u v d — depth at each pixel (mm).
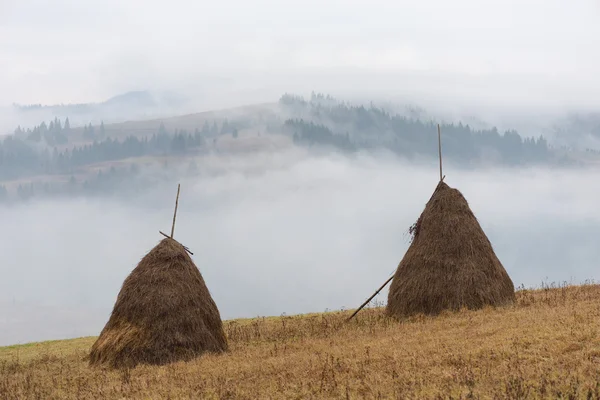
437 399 13023
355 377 15656
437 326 21969
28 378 19516
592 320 18594
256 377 16906
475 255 26172
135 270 22672
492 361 15586
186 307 22000
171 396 15492
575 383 13016
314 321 29000
